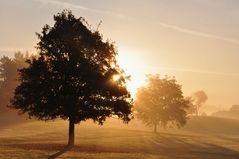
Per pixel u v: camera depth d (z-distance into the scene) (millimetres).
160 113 115875
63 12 48531
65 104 48000
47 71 47719
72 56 47281
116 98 49438
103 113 49188
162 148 59406
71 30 47500
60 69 46750
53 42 47562
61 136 74625
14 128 97375
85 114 48781
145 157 41781
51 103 48000
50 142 56750
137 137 80375
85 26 48219
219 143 79125
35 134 80438
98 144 58031
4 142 53156
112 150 48844
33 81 48125
